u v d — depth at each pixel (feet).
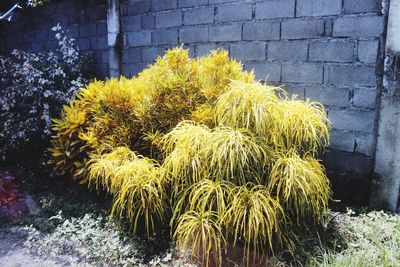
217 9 10.96
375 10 8.34
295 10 9.48
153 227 7.92
